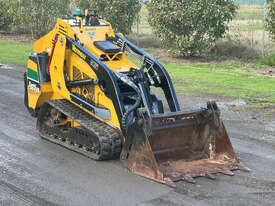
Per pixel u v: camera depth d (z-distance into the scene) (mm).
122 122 7105
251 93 12727
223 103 11609
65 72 8359
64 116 8492
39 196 5984
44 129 8695
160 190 6234
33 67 9094
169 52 19047
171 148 7387
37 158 7520
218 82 14227
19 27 27672
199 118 7434
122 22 21141
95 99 7684
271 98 12117
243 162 7508
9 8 26109
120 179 6637
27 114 10352
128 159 7031
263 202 5895
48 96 9164
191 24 17922
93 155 7465
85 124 7531
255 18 20578
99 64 7438
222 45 19562
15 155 7645
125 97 7590
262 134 9070
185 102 11688
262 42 19312
